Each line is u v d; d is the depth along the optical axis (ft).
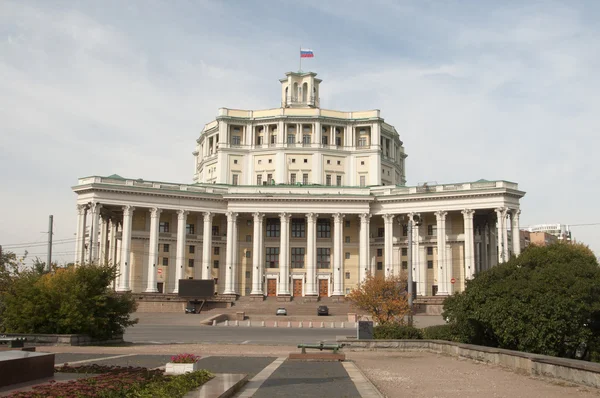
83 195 339.77
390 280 236.22
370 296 225.97
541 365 90.74
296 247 380.17
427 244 361.10
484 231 362.53
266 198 362.33
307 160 401.70
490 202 337.11
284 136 403.13
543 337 112.98
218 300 339.16
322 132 407.23
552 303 113.60
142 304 325.01
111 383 71.97
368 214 363.56
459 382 85.66
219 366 103.09
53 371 80.48
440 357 123.75
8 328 150.30
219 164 402.93
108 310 154.92
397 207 362.74
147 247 359.05
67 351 129.18
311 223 364.79
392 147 427.74
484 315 121.39
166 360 110.22
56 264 192.13
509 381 86.48
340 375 91.30
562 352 115.85
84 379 75.15
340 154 406.41
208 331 224.33
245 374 85.25
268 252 380.99
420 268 359.87
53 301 149.07
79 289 150.30
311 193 366.63
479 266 359.46
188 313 319.06
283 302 344.49
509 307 117.08
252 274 368.07
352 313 300.40
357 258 379.14
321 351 132.16
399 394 74.90
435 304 330.95
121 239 357.41
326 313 316.40
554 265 127.44
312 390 75.77
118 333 161.07
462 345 119.24
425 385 82.69
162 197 351.05
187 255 367.86
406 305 221.66
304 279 375.45
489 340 130.93
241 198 362.53
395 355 128.47
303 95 435.94
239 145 409.08
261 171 404.16
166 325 265.34
